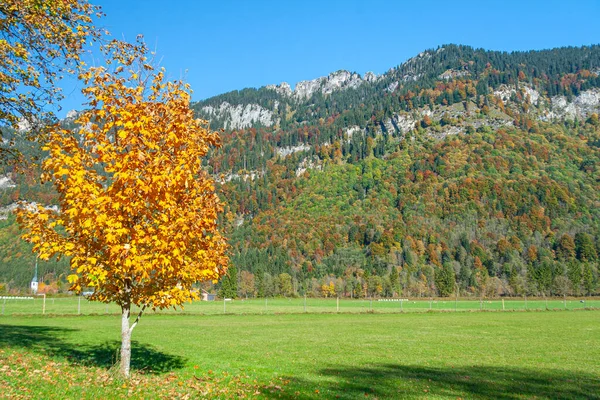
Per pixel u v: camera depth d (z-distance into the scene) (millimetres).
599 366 18812
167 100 11609
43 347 18719
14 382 9992
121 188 10453
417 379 15164
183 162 10852
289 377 14977
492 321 44844
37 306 58875
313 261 152375
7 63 12555
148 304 11414
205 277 11359
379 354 21422
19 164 14078
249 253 148375
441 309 65062
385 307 74062
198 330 32375
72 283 10758
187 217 10711
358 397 12180
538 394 13328
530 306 80688
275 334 30484
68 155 10938
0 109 13109
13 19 12539
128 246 10125
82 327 31547
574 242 141250
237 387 12789
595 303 90938
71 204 10203
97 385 10719
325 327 36438
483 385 14430
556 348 24500
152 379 12914
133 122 10742
